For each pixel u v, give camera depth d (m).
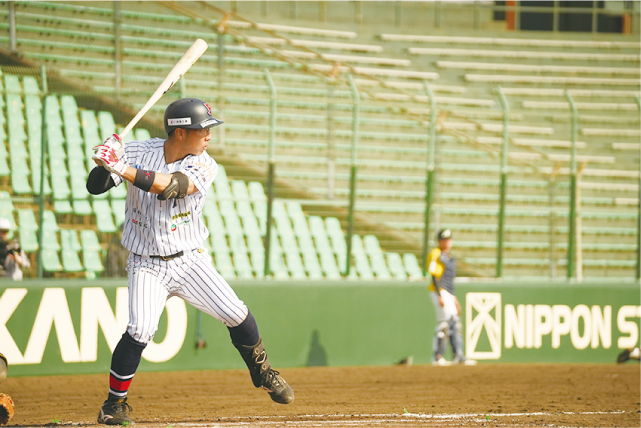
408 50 53.50
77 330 22.88
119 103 33.66
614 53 57.09
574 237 30.95
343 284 27.17
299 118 40.09
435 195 35.78
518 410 16.28
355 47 52.31
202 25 48.03
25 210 27.27
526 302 29.22
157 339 24.25
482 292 28.72
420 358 27.98
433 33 56.06
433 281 27.17
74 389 20.16
